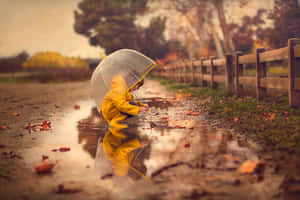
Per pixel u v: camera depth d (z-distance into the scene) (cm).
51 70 2345
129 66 438
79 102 859
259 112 477
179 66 1444
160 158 291
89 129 458
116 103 441
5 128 470
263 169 245
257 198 197
